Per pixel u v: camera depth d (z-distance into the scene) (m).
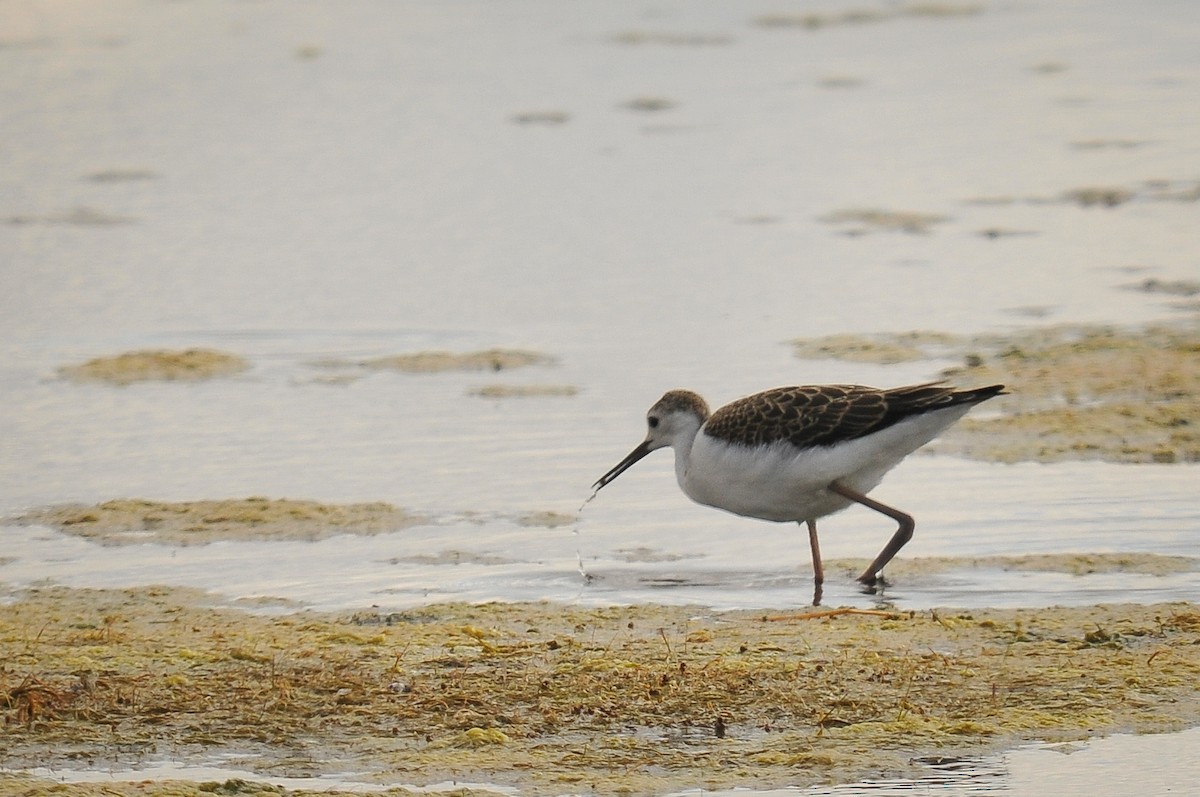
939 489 14.90
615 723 9.57
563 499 14.88
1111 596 12.05
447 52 41.31
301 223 26.22
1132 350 18.98
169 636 11.19
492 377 18.75
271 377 18.89
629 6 47.88
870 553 13.41
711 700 9.84
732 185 28.62
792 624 11.40
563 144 31.91
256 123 33.66
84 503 14.66
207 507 14.48
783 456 13.02
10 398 18.03
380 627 11.42
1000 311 21.08
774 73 38.81
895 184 28.53
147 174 29.50
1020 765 9.04
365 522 14.13
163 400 18.00
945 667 10.38
